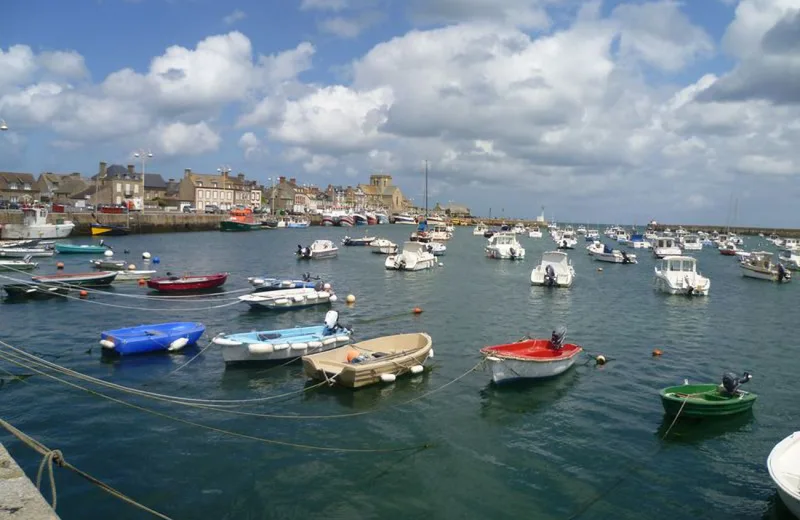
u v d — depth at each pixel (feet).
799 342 91.40
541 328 97.14
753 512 39.14
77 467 42.88
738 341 91.30
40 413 52.85
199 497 39.40
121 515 36.83
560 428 52.54
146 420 52.08
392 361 63.10
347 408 56.24
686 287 142.31
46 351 73.77
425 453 46.98
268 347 67.51
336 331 76.79
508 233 252.62
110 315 97.96
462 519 37.50
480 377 66.74
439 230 368.27
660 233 471.21
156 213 348.59
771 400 61.41
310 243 288.92
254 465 44.16
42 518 21.35
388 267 184.34
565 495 40.83
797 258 215.51
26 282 110.63
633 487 42.14
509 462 45.65
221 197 524.93
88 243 245.45
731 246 336.49
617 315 112.37
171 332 75.36
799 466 37.78
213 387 61.52
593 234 442.50
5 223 248.11
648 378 68.64
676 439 50.42
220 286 133.39
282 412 55.01
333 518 37.29
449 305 118.73
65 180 473.67
